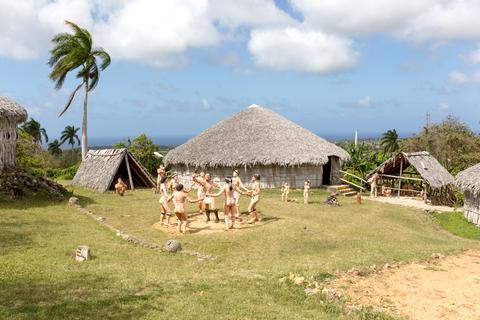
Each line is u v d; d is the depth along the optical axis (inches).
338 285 394.0
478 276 442.9
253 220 693.3
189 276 405.4
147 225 663.1
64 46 1435.8
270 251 541.0
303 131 1434.5
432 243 669.9
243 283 386.9
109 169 1117.7
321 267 448.5
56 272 384.8
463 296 374.3
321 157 1288.1
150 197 994.1
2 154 835.4
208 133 1423.5
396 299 362.9
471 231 864.3
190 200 673.0
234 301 339.0
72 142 3880.4
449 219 973.8
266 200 990.4
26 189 808.3
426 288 395.5
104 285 356.8
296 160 1238.9
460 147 1817.2
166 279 388.2
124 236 563.8
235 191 700.0
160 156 1806.1
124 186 1056.8
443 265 491.2
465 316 328.5
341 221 769.6
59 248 480.1
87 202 864.3
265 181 1258.0
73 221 646.5
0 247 470.0
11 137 871.1
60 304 306.5
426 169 1178.6
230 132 1366.9
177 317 299.7
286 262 483.2
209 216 700.0
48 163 1839.3
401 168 1293.1
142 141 1806.1
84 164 1261.1
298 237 601.0
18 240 506.3
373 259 496.7
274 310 325.4
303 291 372.8
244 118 1430.9
